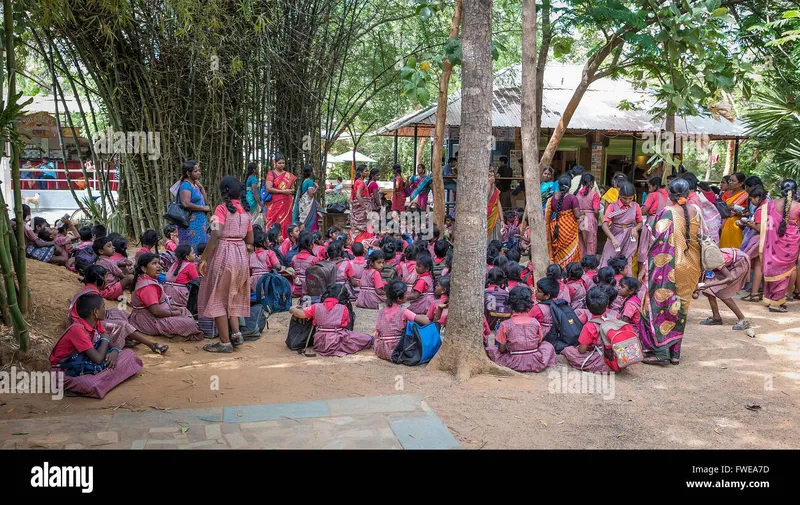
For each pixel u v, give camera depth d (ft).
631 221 26.22
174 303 21.27
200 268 18.92
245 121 38.50
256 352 19.12
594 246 26.73
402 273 24.29
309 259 25.61
